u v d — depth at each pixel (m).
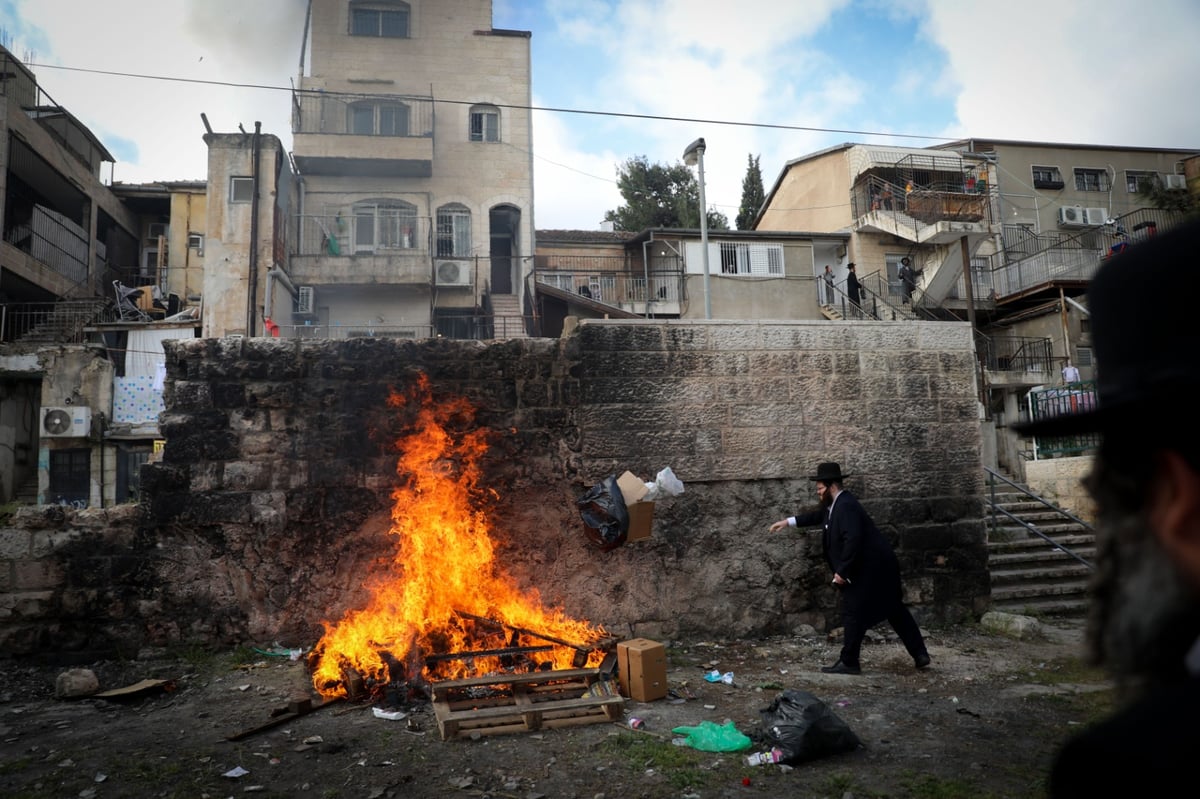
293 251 23.69
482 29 26.86
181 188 26.20
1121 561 0.63
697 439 8.37
